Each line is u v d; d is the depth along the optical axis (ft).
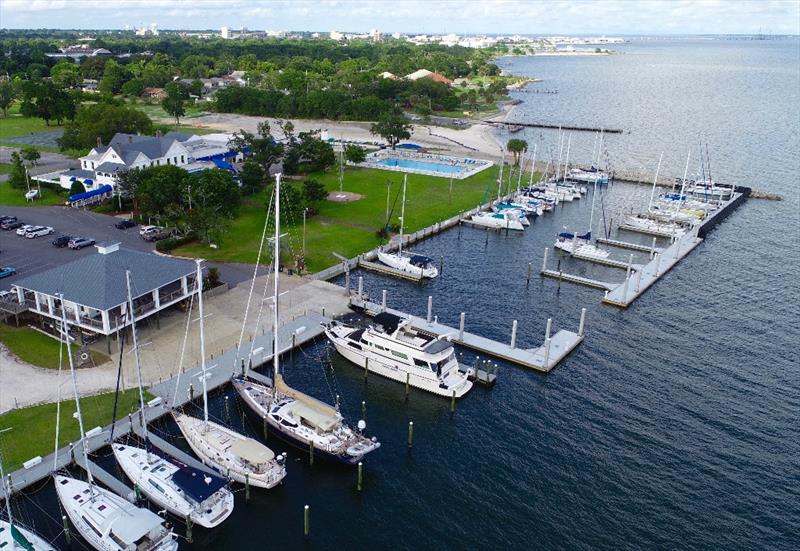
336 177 451.94
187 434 166.30
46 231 312.29
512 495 156.97
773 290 289.12
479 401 197.57
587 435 181.06
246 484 152.87
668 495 158.10
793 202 439.63
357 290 266.16
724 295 282.97
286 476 161.79
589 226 370.73
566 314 259.39
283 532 143.64
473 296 274.36
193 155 449.89
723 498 157.58
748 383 210.59
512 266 310.86
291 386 201.26
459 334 232.73
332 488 158.10
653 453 173.68
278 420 172.24
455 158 536.42
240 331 223.51
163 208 321.11
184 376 194.08
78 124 484.33
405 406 194.59
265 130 440.04
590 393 202.49
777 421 189.57
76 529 138.21
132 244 301.22
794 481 164.04
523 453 173.06
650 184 481.46
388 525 146.61
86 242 295.89
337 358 219.00
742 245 350.43
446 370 201.16
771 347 235.40
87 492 143.02
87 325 201.16
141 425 168.25
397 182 446.19
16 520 140.15
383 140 604.08
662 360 224.33
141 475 150.10
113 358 201.46
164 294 221.66
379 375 210.59
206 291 246.27
